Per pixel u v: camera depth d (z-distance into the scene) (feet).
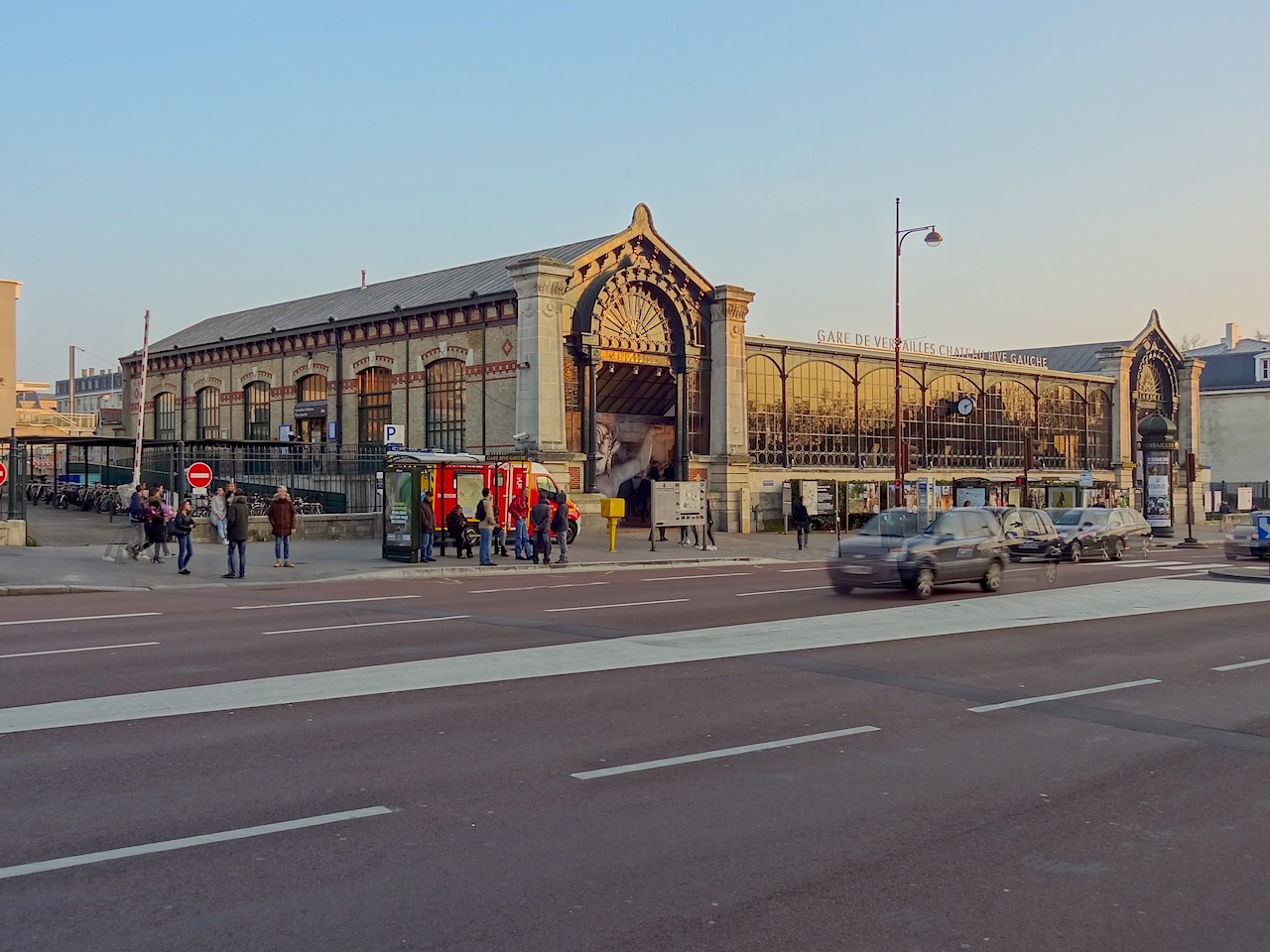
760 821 21.47
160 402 187.83
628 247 132.98
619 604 61.11
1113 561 110.32
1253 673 39.78
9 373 137.39
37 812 21.38
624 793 23.21
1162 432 159.94
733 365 143.95
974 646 45.91
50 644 43.83
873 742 28.27
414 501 87.15
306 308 172.35
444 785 23.62
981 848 20.15
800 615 56.18
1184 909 17.37
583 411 129.18
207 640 45.16
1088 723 31.01
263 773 24.45
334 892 17.48
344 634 47.19
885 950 15.66
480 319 130.62
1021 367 192.24
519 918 16.55
